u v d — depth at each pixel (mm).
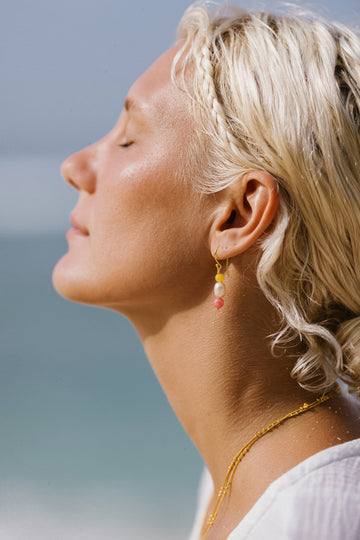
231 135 891
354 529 760
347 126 888
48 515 3051
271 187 877
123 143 968
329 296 929
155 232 913
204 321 926
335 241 891
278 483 809
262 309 926
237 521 859
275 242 885
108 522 2986
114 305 972
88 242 983
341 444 841
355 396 1010
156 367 986
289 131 872
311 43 911
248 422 916
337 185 875
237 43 921
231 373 920
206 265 921
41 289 6219
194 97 916
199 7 1008
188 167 907
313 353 915
